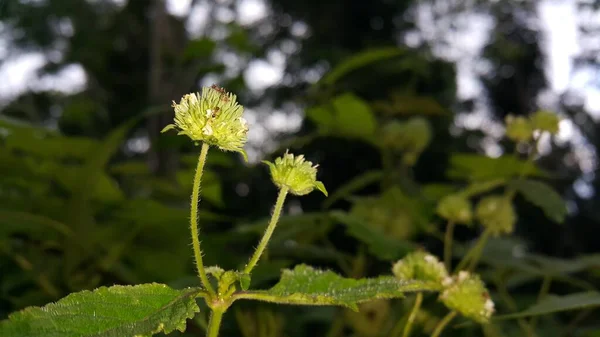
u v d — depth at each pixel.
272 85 0.61
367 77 0.49
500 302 0.24
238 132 0.10
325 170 0.47
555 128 0.21
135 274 0.27
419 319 0.20
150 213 0.25
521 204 0.41
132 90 0.74
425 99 0.31
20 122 0.26
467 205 0.20
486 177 0.27
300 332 0.30
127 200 0.27
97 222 0.32
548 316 0.28
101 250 0.27
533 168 0.25
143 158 0.65
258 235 0.27
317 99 0.30
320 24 0.60
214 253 0.27
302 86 0.60
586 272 0.35
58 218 0.25
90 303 0.09
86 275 0.25
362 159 0.46
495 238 0.28
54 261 0.26
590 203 0.61
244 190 0.52
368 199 0.26
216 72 0.40
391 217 0.26
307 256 0.23
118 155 0.67
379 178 0.30
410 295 0.21
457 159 0.27
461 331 0.22
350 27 0.60
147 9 0.76
